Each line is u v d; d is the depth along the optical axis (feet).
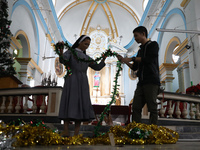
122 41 74.02
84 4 70.03
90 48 71.67
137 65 12.63
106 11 71.87
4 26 24.75
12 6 33.73
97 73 68.80
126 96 66.90
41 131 8.62
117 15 72.74
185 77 36.63
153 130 10.45
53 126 15.79
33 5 44.86
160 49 50.65
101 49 71.31
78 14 71.97
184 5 36.65
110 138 8.87
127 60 11.79
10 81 22.22
